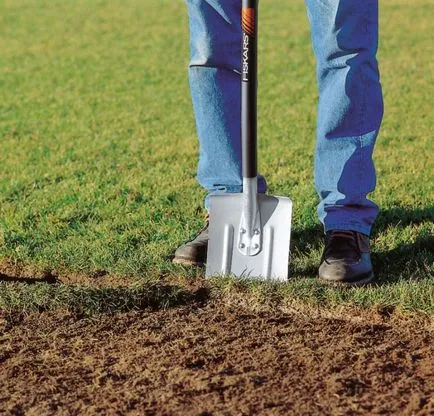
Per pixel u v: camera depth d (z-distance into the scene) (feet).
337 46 16.06
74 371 13.12
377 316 14.76
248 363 13.20
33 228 19.76
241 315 15.07
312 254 17.60
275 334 14.26
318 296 15.30
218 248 16.63
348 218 16.40
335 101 16.30
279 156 26.13
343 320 14.80
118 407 12.01
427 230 18.69
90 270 17.30
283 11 62.08
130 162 26.07
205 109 17.52
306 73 40.91
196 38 17.31
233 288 15.81
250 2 15.35
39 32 57.31
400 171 23.80
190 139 29.01
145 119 32.63
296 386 12.45
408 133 28.55
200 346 13.84
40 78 42.11
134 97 36.99
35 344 14.11
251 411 11.80
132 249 18.22
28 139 29.76
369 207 16.79
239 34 17.16
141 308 15.48
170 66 44.34
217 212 16.62
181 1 69.46
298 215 19.92
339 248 16.15
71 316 15.14
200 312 15.28
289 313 15.12
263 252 16.39
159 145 28.25
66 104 35.91
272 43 49.55
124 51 49.29
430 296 14.89
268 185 22.79
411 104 33.12
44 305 15.38
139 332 14.49
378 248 17.85
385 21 55.67
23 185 23.49
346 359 13.26
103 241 18.69
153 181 23.54
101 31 57.00
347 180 16.49
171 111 33.96
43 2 71.87
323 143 16.60
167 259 17.61
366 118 16.44
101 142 28.96
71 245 18.49
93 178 24.18
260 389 12.37
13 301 15.39
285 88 37.47
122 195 22.30
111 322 14.89
